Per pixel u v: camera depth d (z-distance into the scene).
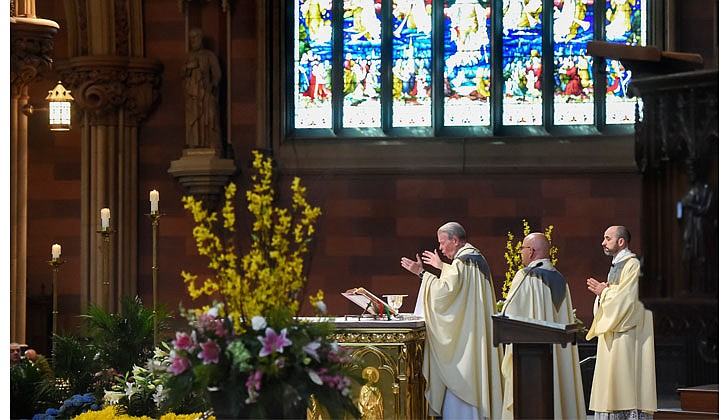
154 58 17.33
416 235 17.11
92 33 17.19
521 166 16.91
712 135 6.83
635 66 7.37
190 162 16.81
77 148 17.70
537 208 16.92
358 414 7.46
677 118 6.94
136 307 12.25
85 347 11.86
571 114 17.16
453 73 17.38
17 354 11.84
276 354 7.14
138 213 17.39
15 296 12.86
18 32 12.25
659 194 7.02
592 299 16.75
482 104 17.28
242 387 7.17
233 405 7.16
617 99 17.02
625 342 11.48
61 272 17.62
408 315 11.46
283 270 7.29
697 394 10.38
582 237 16.84
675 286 6.95
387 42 17.41
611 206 16.80
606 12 17.09
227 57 17.17
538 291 11.41
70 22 17.23
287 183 17.19
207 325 7.26
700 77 6.82
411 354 10.86
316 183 17.19
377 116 17.41
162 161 17.34
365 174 17.14
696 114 6.88
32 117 17.72
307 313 17.02
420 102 17.39
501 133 17.19
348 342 10.63
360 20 17.48
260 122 17.11
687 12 16.48
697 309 6.88
